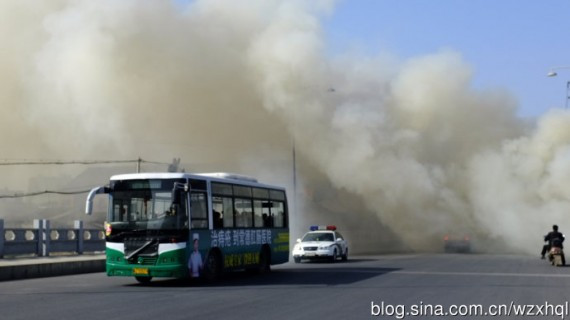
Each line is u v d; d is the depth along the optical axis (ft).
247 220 72.54
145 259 59.31
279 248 80.38
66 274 78.74
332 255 103.60
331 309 43.50
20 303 46.96
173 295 52.42
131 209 60.54
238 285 61.57
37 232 90.22
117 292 55.06
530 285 61.11
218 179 66.64
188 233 59.82
